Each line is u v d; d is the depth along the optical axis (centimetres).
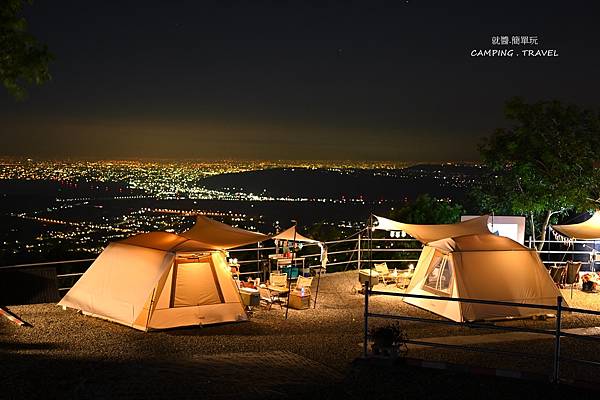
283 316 1225
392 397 618
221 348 911
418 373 709
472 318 1189
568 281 1588
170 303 1096
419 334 1020
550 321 1206
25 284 1230
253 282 1391
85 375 669
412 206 2395
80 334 991
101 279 1145
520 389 656
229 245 1173
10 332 969
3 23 808
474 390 649
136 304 1062
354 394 624
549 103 1689
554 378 684
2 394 576
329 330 1091
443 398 620
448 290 1255
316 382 668
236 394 596
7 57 827
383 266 1605
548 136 1705
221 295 1156
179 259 1124
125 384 617
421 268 1386
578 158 1634
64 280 1575
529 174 1839
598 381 728
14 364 718
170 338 991
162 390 598
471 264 1238
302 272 1518
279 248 1620
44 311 1148
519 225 1784
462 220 1789
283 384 647
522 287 1239
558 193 1698
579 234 1522
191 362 762
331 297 1449
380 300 1408
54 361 754
